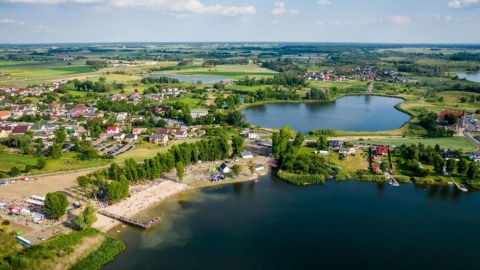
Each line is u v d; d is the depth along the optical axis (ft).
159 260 535.19
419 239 595.06
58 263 506.48
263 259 540.11
